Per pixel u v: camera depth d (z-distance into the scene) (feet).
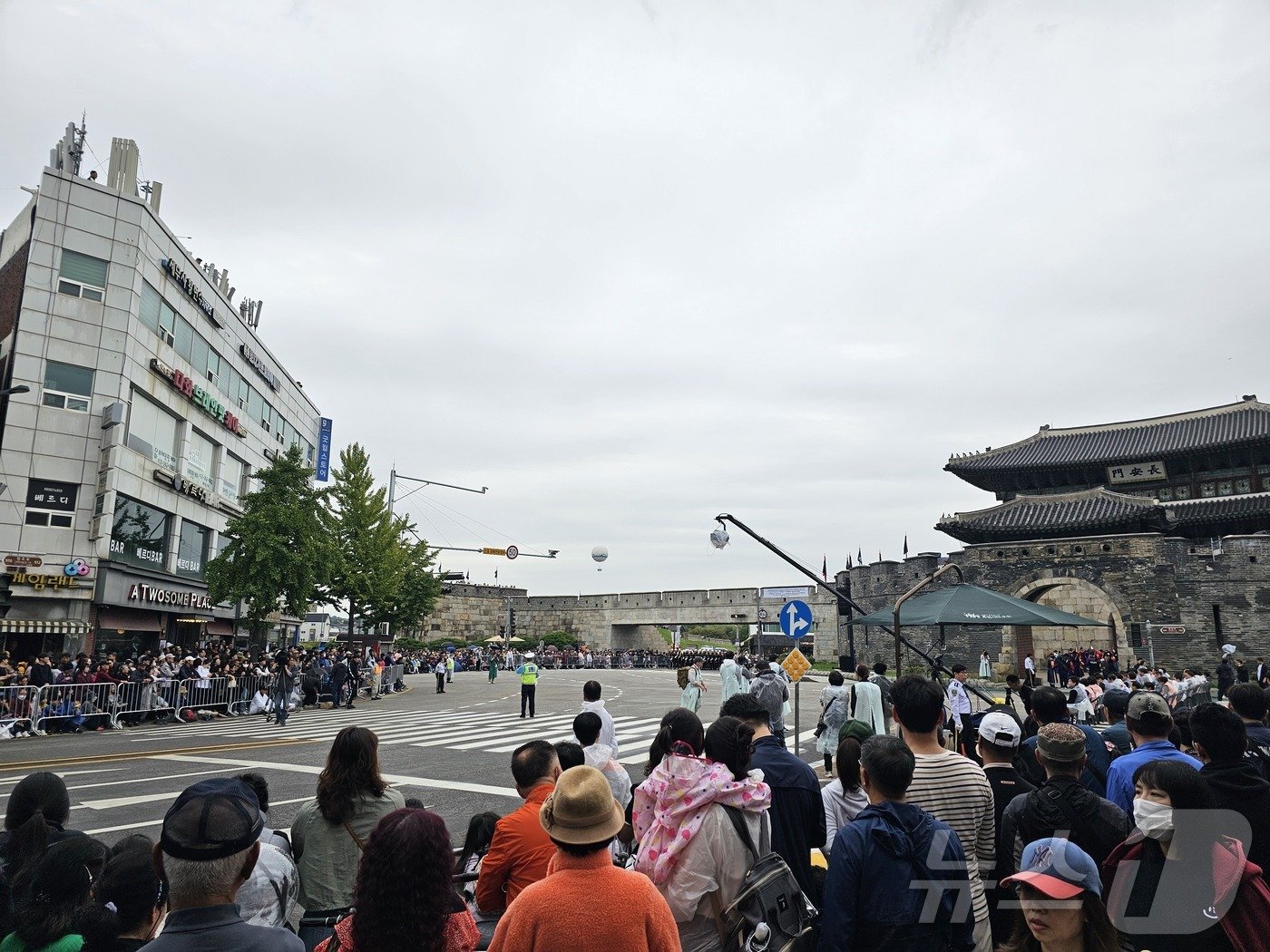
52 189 82.02
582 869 9.20
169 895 8.02
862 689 39.65
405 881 8.31
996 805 15.58
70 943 10.32
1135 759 15.28
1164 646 122.93
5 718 59.93
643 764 44.52
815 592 185.47
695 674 53.83
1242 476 144.15
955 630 138.62
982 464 161.48
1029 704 23.17
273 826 30.27
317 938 13.10
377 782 13.92
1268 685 72.90
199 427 105.50
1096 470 156.56
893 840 10.80
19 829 12.90
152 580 93.09
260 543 91.71
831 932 10.50
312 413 168.14
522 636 232.94
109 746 54.75
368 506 131.44
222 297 112.68
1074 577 130.21
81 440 81.20
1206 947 10.07
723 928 11.34
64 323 81.30
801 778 14.30
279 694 71.51
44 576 77.05
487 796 35.83
